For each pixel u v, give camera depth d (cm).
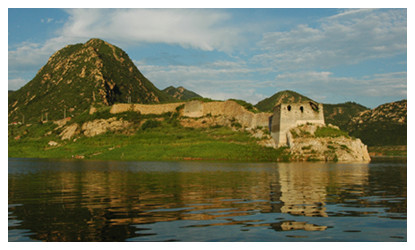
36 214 2506
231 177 5216
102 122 16688
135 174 5841
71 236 1984
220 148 11906
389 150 19662
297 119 11631
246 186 4088
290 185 4191
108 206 2808
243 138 12962
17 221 2306
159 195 3388
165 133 14962
